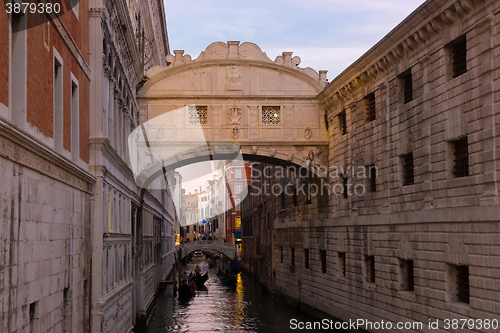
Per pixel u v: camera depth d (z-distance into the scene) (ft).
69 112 45.70
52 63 39.73
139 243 95.20
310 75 96.27
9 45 30.01
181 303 124.88
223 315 106.01
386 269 71.26
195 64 94.22
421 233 62.34
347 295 85.05
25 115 32.30
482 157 51.60
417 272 62.95
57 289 40.14
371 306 75.82
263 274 153.89
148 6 120.98
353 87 83.46
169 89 94.17
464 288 55.98
